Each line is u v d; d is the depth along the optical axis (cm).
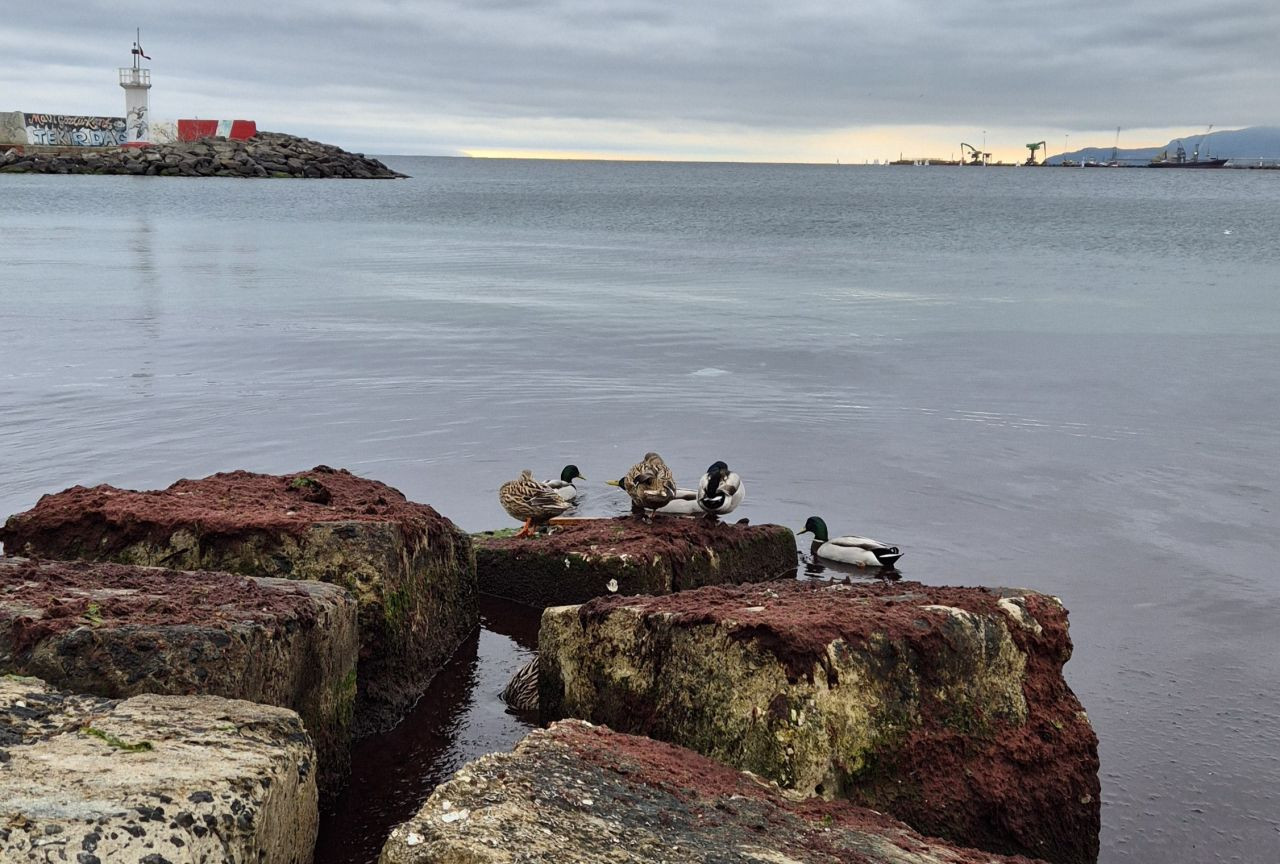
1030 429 1733
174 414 1698
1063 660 724
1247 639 975
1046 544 1227
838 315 2989
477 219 7912
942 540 1242
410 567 841
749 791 560
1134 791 723
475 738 767
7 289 3145
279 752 510
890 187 19238
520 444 1584
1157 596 1076
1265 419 1822
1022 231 7338
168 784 455
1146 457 1583
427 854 448
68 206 7500
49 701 527
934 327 2781
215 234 5641
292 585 712
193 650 569
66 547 831
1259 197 15438
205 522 812
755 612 669
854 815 560
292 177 14125
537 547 1059
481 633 980
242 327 2564
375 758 734
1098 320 2952
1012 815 655
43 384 1886
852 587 780
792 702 609
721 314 2970
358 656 769
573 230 6925
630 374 2092
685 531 1104
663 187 17425
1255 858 657
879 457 1560
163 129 13925
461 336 2500
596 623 718
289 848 508
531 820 477
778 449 1592
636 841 475
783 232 6994
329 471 1069
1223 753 773
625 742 584
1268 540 1243
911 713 643
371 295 3247
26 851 398
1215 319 2994
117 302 2931
